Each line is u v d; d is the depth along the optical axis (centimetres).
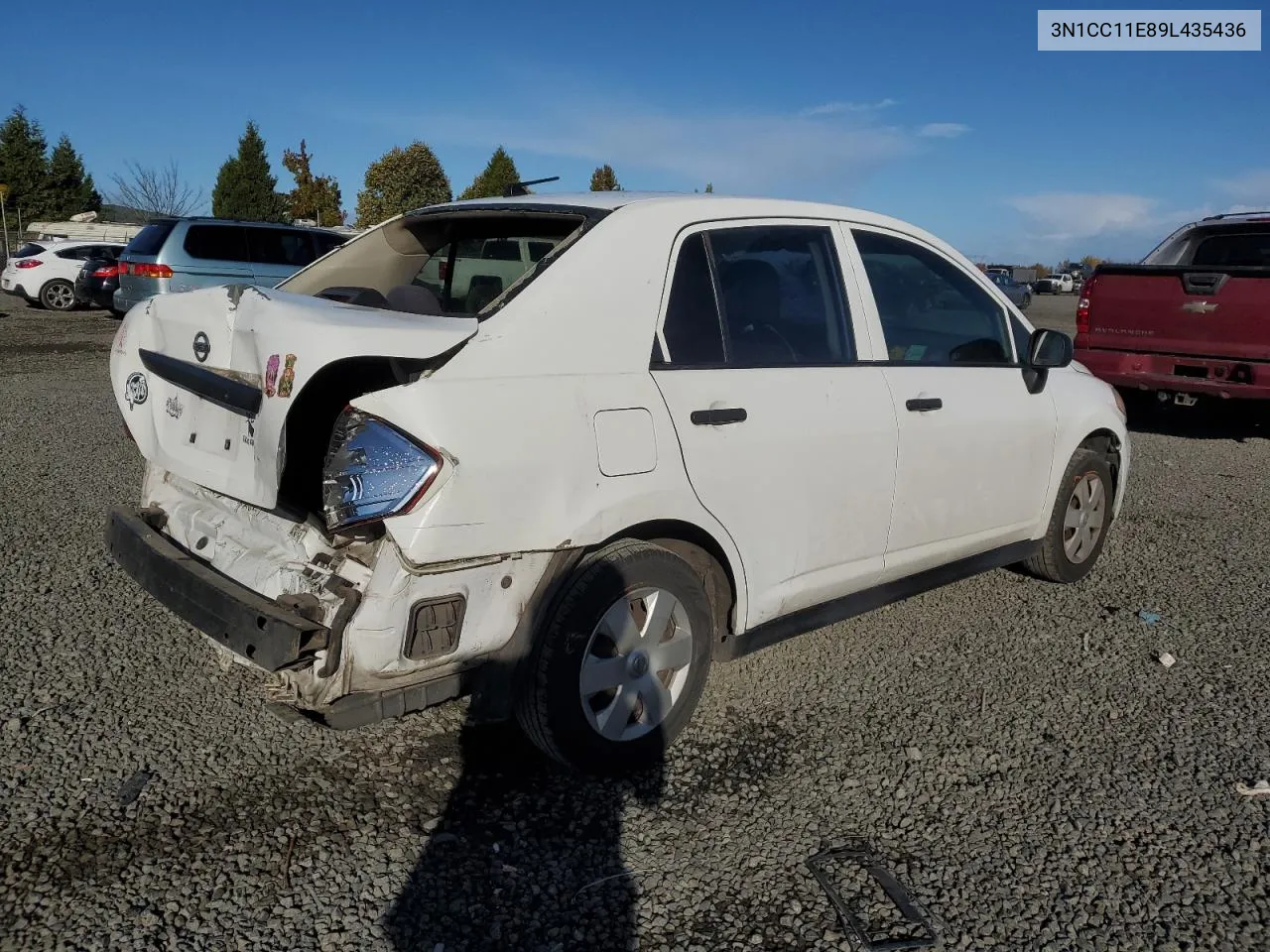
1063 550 516
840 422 366
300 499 305
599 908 268
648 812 312
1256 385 857
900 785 333
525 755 342
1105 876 288
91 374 1188
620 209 335
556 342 297
